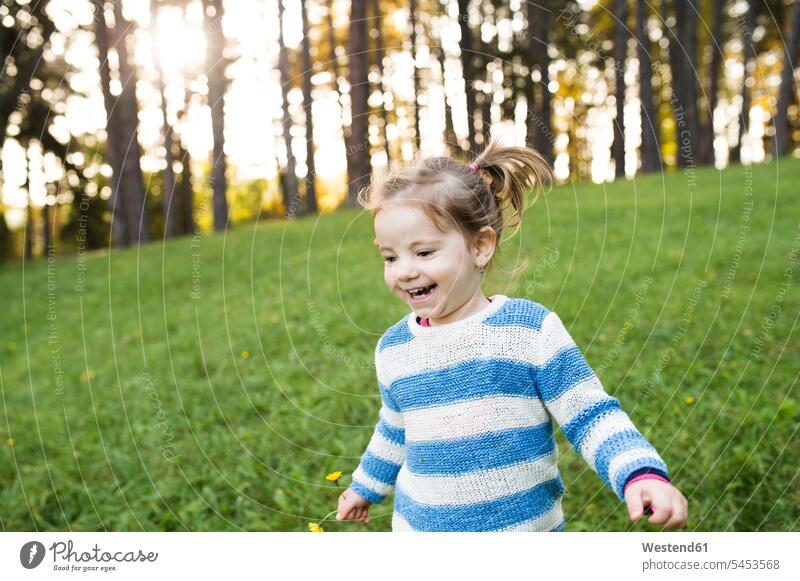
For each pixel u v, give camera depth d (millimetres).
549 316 1556
